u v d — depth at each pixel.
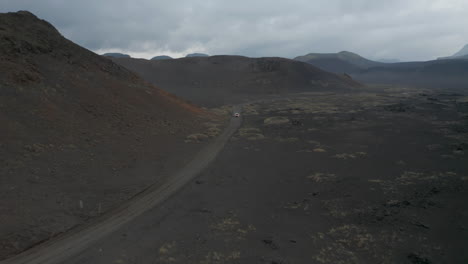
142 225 19.30
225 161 37.16
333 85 187.12
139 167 32.00
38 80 40.62
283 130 59.56
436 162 32.88
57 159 27.91
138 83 70.12
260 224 19.62
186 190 26.61
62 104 39.81
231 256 15.38
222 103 124.12
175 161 36.00
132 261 14.87
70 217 19.62
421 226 18.52
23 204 19.56
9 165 23.81
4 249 15.21
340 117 73.00
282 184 28.44
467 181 26.08
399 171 30.47
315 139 49.97
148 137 43.66
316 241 17.14
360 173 30.58
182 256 15.39
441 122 59.19
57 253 15.49
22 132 29.66
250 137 52.47
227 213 21.53
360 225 19.11
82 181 25.55
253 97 146.75
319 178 29.34
